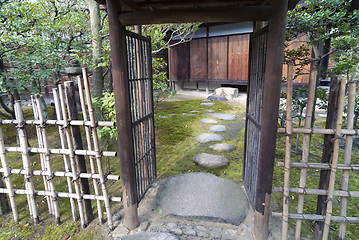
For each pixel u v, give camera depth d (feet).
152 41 14.58
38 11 17.58
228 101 33.65
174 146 16.30
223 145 15.72
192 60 39.60
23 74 13.24
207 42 36.99
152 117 10.84
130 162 7.68
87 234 8.03
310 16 11.71
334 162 6.58
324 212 7.21
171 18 6.44
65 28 18.37
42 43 13.97
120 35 6.79
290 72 6.31
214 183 10.58
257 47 8.21
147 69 10.08
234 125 21.30
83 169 8.33
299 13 12.17
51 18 19.02
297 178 11.72
